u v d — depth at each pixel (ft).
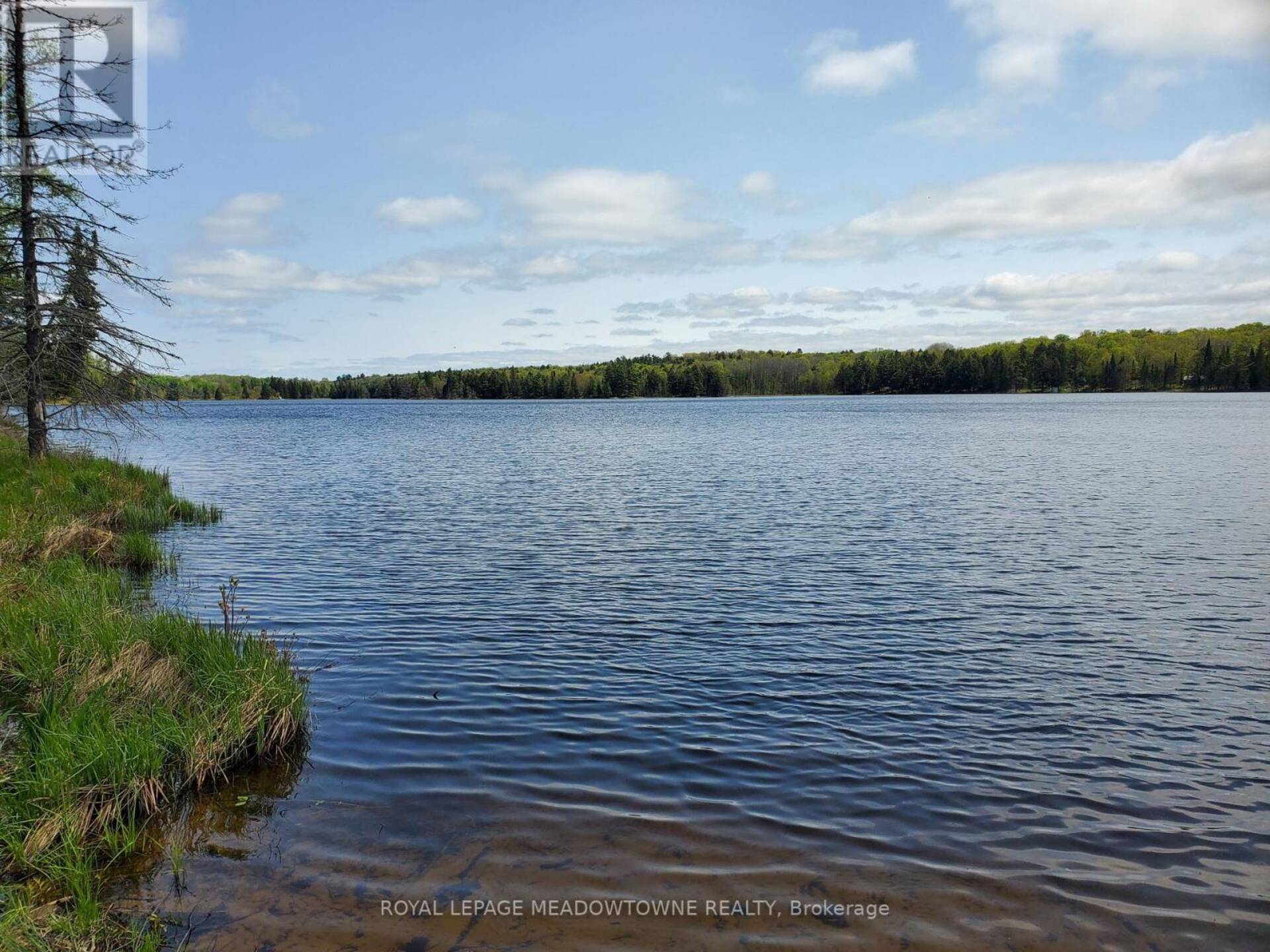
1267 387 531.91
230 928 15.29
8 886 15.87
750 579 45.83
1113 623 37.42
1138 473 102.78
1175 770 22.97
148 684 24.27
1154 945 15.58
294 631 35.14
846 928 15.84
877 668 31.09
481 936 15.28
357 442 176.55
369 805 20.10
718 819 19.69
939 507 74.43
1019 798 21.13
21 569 37.06
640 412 383.45
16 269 63.72
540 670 30.25
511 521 66.74
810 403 515.09
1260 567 49.42
